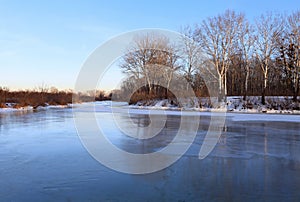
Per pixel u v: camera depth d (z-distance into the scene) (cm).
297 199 422
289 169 596
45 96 3878
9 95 3512
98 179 526
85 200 422
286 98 2756
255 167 613
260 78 3209
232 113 2380
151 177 538
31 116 2056
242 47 3045
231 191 459
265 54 2830
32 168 604
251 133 1163
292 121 1706
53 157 710
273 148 830
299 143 916
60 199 426
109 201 418
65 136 1059
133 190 466
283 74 3052
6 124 1500
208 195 441
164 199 425
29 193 452
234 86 3522
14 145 879
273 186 483
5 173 568
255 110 2620
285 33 2834
